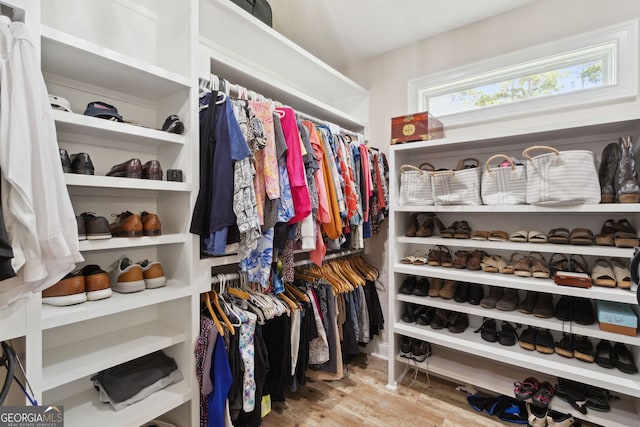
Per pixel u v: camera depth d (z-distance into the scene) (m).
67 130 1.14
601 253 1.39
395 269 1.96
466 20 2.01
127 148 1.39
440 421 1.60
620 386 1.30
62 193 0.88
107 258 1.39
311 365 1.90
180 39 1.33
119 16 1.39
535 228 1.82
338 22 2.03
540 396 1.51
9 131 0.77
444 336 1.80
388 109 2.41
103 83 1.26
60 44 0.95
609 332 1.36
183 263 1.32
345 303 2.05
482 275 1.69
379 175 2.27
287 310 1.55
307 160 1.50
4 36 0.80
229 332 1.28
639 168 1.44
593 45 1.67
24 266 0.80
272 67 2.01
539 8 1.81
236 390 1.28
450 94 2.21
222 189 1.20
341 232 1.76
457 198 1.74
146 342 1.22
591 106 1.67
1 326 0.81
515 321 1.58
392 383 1.92
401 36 2.19
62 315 0.94
